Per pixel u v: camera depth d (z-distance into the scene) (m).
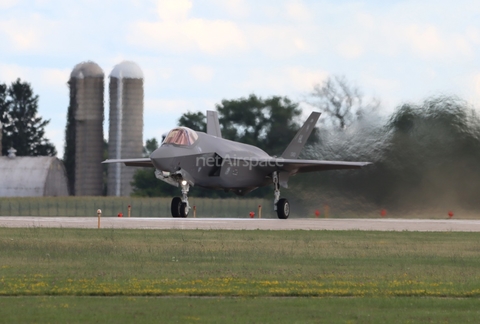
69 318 42.25
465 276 59.34
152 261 66.81
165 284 53.75
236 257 70.00
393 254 73.81
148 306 45.88
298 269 62.38
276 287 52.97
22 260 66.75
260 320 42.19
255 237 89.75
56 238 85.31
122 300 47.91
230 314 43.72
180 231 96.75
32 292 50.28
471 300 49.03
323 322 41.91
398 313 44.56
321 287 53.25
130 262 66.06
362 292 51.56
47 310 44.38
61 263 65.06
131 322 41.44
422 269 63.19
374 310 45.38
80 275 57.91
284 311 44.75
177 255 71.00
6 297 48.81
